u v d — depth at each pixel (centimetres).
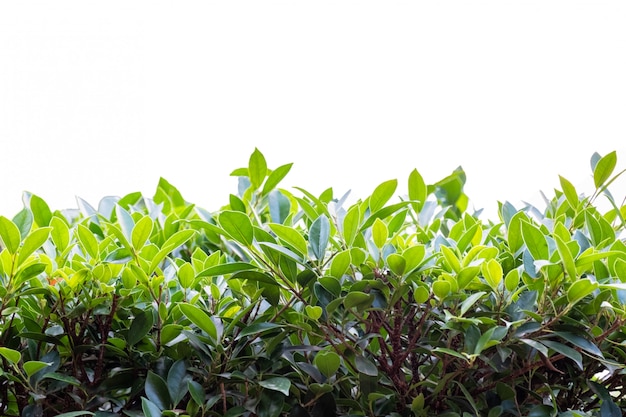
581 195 206
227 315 169
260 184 212
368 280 159
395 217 179
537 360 165
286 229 159
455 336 165
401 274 159
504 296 164
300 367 163
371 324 163
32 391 158
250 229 159
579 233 174
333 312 161
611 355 165
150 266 163
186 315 158
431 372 164
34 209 192
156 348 165
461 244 173
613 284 154
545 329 158
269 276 160
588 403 170
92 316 169
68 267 166
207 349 161
